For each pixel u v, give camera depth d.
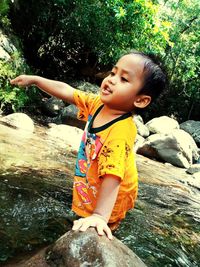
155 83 0.68
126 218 1.01
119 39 3.58
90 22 3.62
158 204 1.29
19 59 3.03
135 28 3.47
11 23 3.51
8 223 0.80
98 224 0.59
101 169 0.65
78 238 0.56
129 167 0.71
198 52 4.81
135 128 0.72
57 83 0.85
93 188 0.71
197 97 5.01
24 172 1.21
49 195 1.03
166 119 3.72
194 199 1.55
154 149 2.88
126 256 0.57
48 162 1.44
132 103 0.69
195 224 1.15
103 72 4.23
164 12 4.70
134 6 3.29
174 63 4.77
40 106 3.18
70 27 3.72
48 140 2.03
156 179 1.84
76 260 0.54
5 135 1.80
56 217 0.88
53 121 3.05
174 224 1.09
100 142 0.69
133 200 0.75
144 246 0.85
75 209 0.74
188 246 0.94
